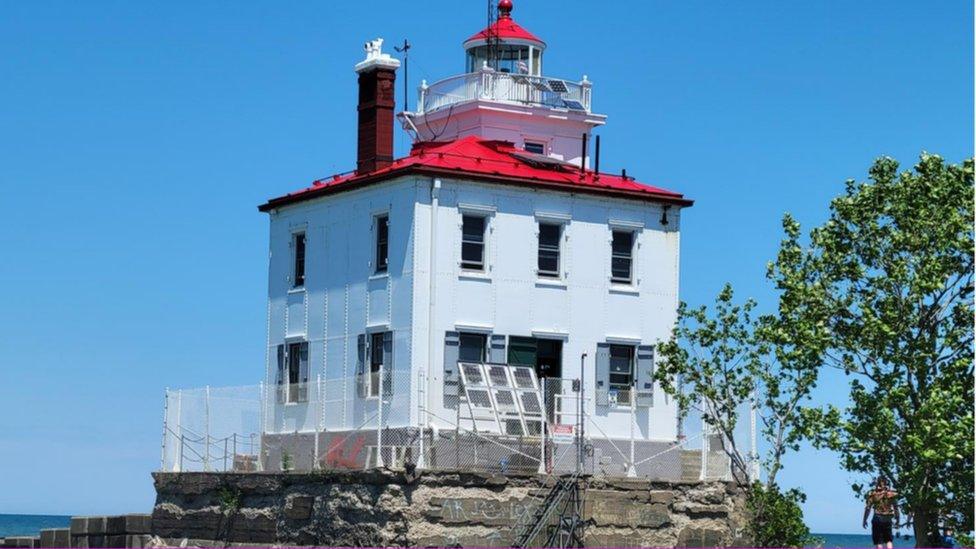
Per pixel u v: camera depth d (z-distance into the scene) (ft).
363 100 206.18
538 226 196.34
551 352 196.54
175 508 201.46
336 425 191.21
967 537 155.84
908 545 179.32
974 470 156.97
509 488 174.60
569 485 176.55
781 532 173.88
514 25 234.17
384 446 175.32
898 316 164.25
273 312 214.07
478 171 193.57
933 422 156.87
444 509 171.01
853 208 169.27
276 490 185.68
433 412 185.68
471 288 191.52
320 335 204.64
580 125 228.02
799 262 172.55
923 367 161.99
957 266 165.27
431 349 187.93
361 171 205.05
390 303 191.93
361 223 198.90
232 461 195.72
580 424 186.29
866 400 162.40
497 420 183.21
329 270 204.03
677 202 204.33
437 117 228.63
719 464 184.65
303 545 180.45
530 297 194.90
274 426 201.05
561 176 202.69
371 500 172.24
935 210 166.61
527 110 223.92
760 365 178.09
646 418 198.18
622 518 178.91
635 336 200.44
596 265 199.31
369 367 194.39
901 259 166.61
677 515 181.68
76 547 212.84
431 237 189.67
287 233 212.84
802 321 167.94
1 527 569.23
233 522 191.83
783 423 174.29
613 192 200.23
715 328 181.06
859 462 162.50
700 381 181.06
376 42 206.18
